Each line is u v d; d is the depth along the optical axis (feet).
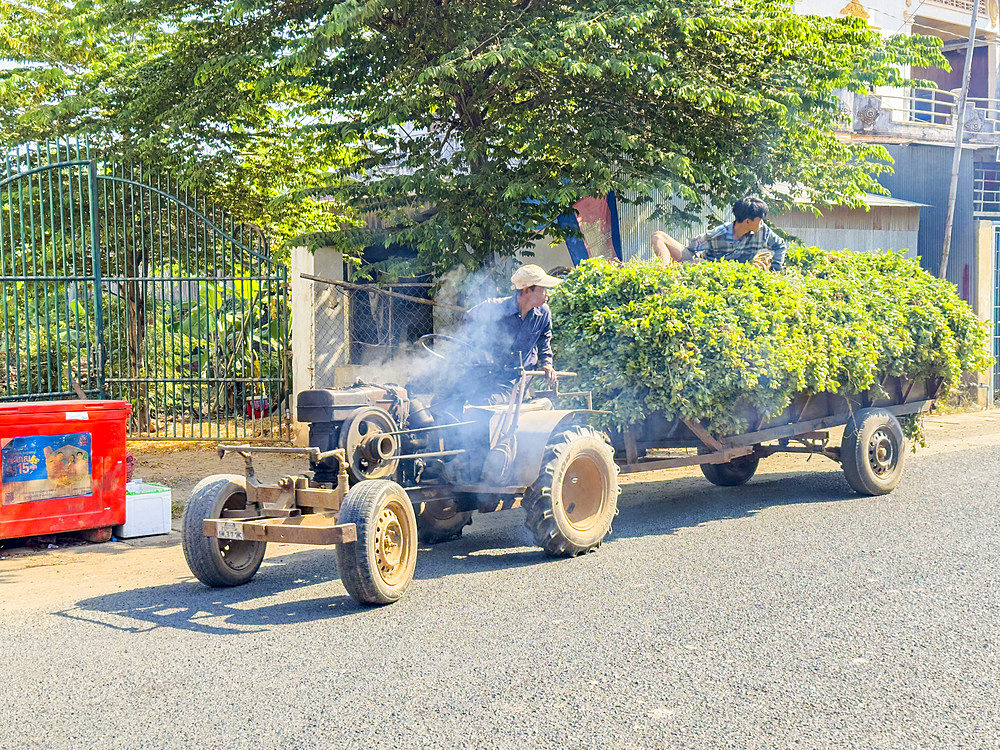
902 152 59.98
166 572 21.45
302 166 48.01
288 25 38.11
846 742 11.51
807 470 33.60
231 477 20.02
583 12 31.94
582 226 43.98
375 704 12.89
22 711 13.03
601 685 13.42
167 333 45.52
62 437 24.07
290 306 43.75
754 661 14.28
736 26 33.88
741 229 28.91
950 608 16.71
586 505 22.08
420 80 31.40
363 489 17.84
